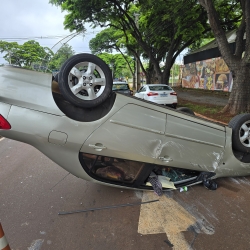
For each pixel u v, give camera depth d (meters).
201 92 21.20
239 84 8.65
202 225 2.68
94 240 2.51
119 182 3.16
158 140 2.92
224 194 3.35
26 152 5.68
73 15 14.79
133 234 2.58
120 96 2.79
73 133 2.61
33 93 2.45
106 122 2.69
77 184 3.87
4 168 4.71
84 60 2.52
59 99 2.64
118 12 15.78
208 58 22.36
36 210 3.14
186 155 3.12
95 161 2.97
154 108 2.91
